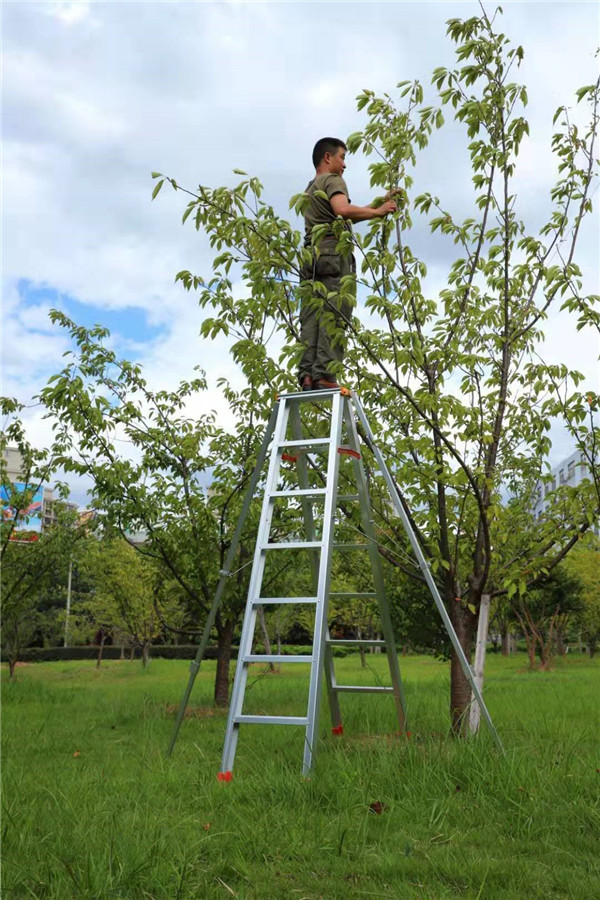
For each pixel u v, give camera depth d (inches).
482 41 248.5
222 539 420.5
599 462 256.1
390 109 262.4
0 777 187.2
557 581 950.4
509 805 166.4
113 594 1029.2
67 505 639.1
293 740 262.8
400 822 155.5
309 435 292.2
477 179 257.4
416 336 236.7
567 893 119.5
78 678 857.5
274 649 1302.9
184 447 435.8
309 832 145.9
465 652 280.8
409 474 262.1
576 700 420.8
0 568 607.5
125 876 119.6
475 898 116.1
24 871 121.9
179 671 963.3
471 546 309.1
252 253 247.8
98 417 396.8
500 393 273.0
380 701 362.6
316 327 237.3
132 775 204.4
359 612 1140.5
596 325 230.8
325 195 222.2
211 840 140.0
